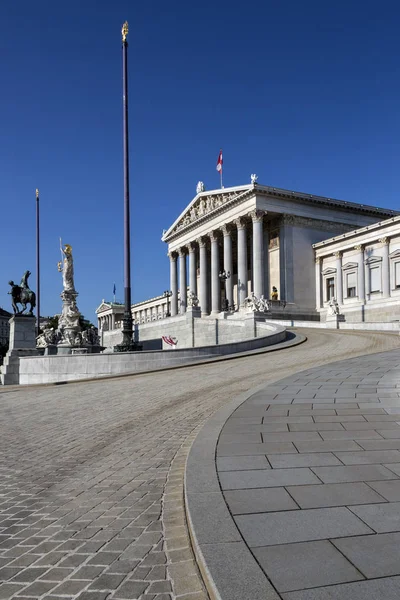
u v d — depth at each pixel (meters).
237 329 50.75
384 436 9.18
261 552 4.55
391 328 47.41
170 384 21.95
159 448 10.42
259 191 77.75
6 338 161.38
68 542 5.86
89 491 7.86
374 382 15.85
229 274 82.44
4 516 6.88
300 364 25.62
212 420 10.92
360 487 6.38
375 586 3.91
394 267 69.75
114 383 24.70
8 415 17.19
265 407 12.38
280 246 81.25
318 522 5.23
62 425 14.29
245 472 7.10
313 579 4.04
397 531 4.96
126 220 34.75
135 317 153.62
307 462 7.58
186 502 5.94
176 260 105.50
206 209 91.44
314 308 81.44
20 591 4.71
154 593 4.57
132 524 6.33
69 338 47.47
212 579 4.08
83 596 4.58
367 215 87.88
